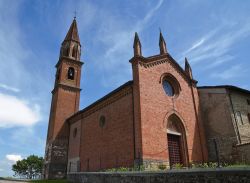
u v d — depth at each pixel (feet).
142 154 57.72
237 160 66.54
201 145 74.54
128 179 42.78
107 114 78.95
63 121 111.65
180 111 74.08
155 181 36.81
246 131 73.31
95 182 53.21
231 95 76.54
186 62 87.76
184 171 32.55
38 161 268.62
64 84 119.55
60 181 71.41
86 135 90.63
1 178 91.86
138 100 64.18
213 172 29.01
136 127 62.08
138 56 69.26
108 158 71.97
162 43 81.35
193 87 83.25
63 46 135.54
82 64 131.13
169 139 69.21
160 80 73.10
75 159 94.99
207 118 79.25
